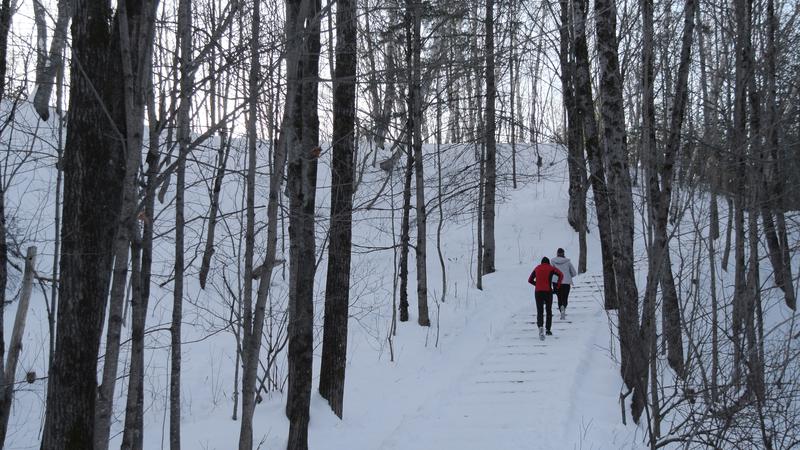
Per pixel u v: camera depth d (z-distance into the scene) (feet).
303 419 24.54
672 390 31.58
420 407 30.96
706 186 31.81
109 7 16.49
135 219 13.73
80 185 15.99
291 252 28.86
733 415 24.14
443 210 76.02
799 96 36.22
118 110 16.38
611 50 32.94
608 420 29.40
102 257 16.19
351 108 30.22
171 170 14.44
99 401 13.52
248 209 19.74
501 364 37.47
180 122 16.67
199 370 35.63
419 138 46.42
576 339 41.73
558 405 29.86
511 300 53.57
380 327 45.39
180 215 20.36
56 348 16.08
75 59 14.24
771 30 33.65
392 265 62.44
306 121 26.20
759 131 31.14
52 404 15.94
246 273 20.38
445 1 29.25
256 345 17.80
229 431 26.58
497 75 42.01
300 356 24.85
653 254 26.89
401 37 36.96
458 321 47.62
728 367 29.09
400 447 25.90
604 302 49.73
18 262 38.96
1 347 24.07
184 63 15.71
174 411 19.67
